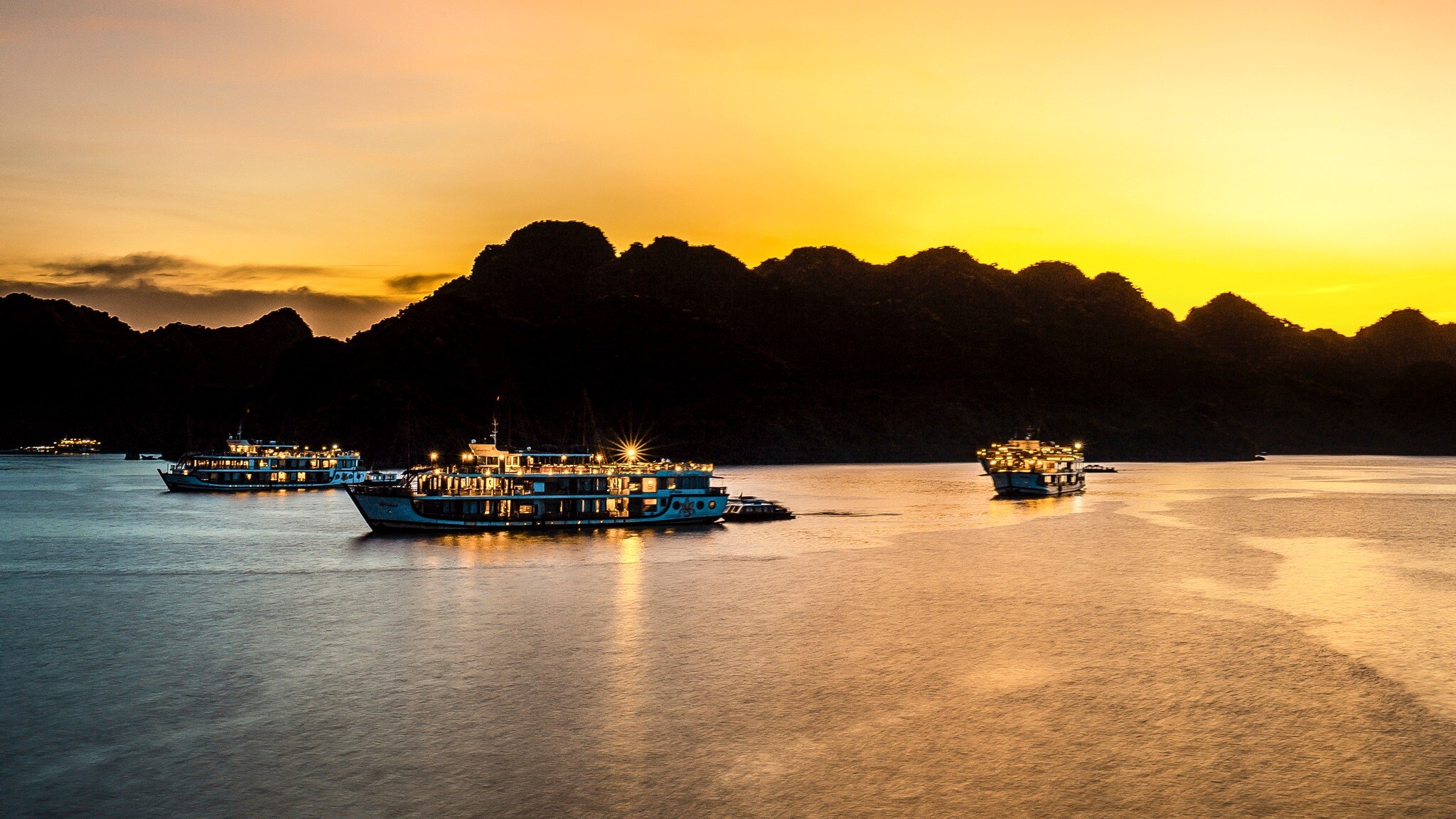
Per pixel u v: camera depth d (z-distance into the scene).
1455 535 141.62
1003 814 45.84
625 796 47.53
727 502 169.00
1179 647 73.81
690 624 80.62
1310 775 50.19
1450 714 58.84
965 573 106.19
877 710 59.38
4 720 57.38
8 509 179.38
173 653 71.44
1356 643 75.00
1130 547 128.25
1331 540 135.62
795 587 97.44
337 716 58.06
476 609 86.44
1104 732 55.78
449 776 49.59
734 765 51.03
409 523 134.12
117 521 156.75
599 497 140.88
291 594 93.19
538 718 57.72
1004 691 62.94
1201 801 47.31
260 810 45.97
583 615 84.00
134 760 51.53
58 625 80.38
